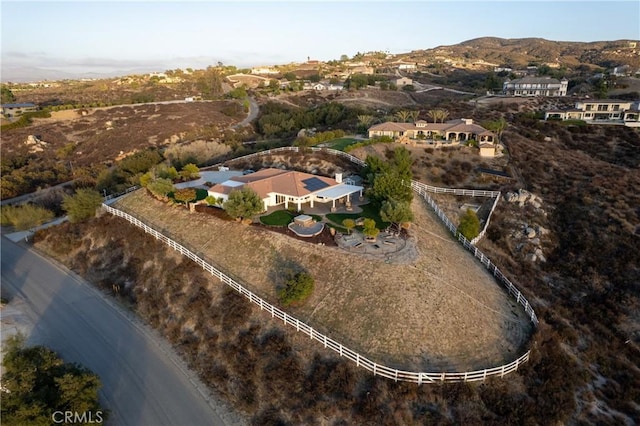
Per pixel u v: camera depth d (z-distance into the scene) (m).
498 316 33.59
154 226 47.34
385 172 49.59
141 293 39.06
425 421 24.86
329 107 114.88
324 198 47.59
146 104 130.62
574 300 40.28
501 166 63.47
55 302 39.19
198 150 80.25
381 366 27.23
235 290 35.91
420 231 43.97
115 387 28.27
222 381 28.89
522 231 49.28
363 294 33.03
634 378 31.69
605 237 46.97
